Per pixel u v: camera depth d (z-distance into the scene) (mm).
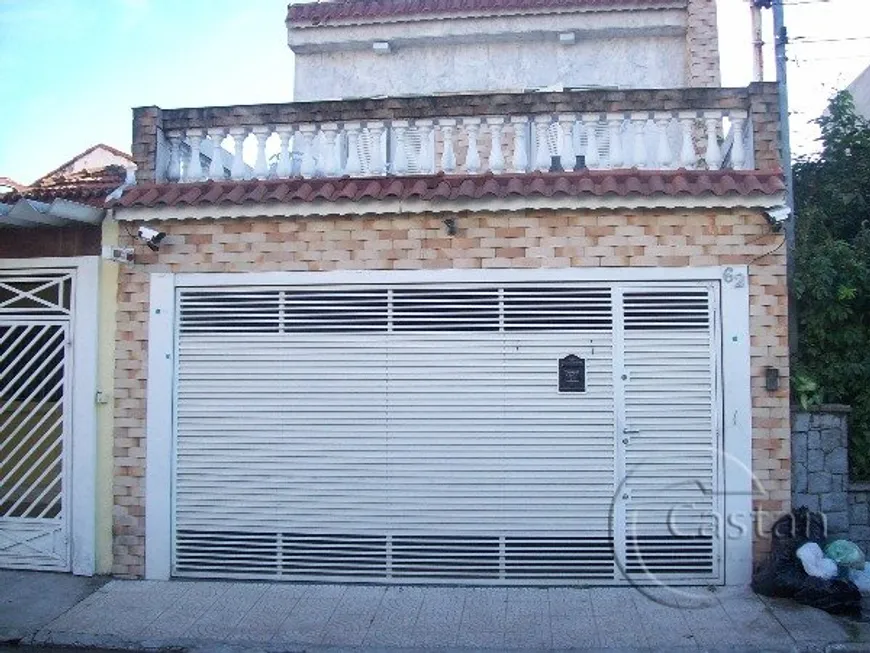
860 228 8492
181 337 7453
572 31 10688
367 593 6996
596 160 7574
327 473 7293
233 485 7355
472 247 7191
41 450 7980
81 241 7621
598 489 7113
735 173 7043
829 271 7445
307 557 7277
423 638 6062
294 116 7734
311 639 6070
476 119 7609
